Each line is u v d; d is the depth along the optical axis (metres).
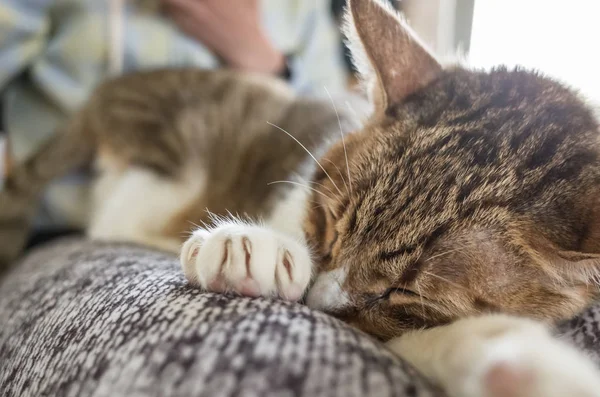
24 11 0.29
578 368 0.09
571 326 0.14
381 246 0.15
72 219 0.32
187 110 0.29
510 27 0.30
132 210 0.29
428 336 0.12
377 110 0.18
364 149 0.17
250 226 0.15
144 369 0.10
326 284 0.16
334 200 0.17
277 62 0.37
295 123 0.27
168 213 0.29
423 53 0.18
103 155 0.31
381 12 0.18
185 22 0.34
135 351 0.10
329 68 0.39
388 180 0.16
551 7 0.28
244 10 0.35
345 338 0.10
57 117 0.31
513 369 0.08
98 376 0.10
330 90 0.36
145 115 0.29
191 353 0.09
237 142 0.28
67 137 0.30
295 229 0.19
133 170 0.30
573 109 0.17
